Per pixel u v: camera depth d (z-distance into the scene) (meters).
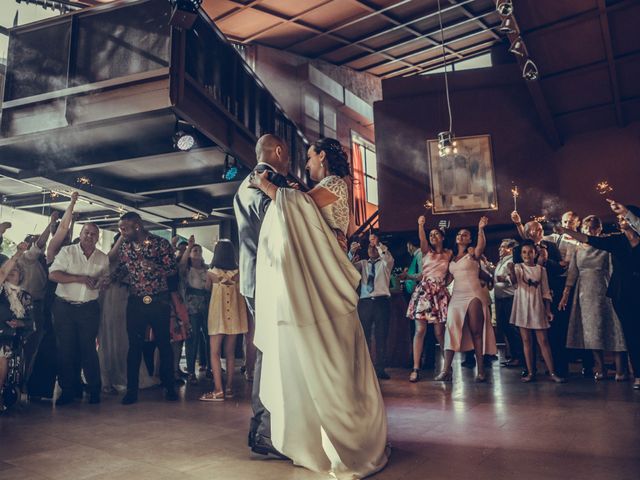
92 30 5.32
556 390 4.23
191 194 7.49
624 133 11.23
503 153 11.67
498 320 6.43
